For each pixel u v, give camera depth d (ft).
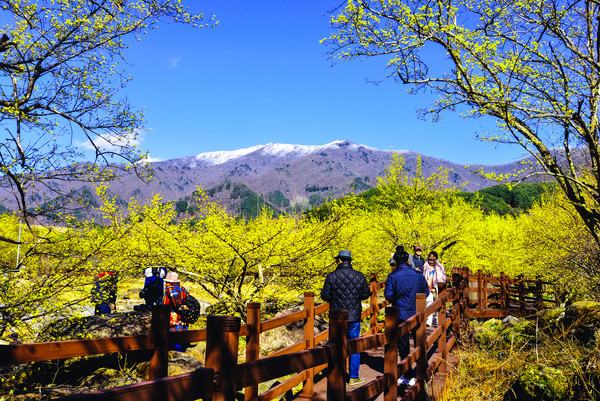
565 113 21.74
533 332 22.35
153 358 10.19
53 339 18.42
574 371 14.62
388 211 65.21
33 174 19.15
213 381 6.52
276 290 30.83
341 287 19.48
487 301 43.37
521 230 54.60
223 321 6.75
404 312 19.81
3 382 16.31
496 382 16.79
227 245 27.40
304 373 16.08
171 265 27.53
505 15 22.81
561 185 24.54
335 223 30.19
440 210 62.90
